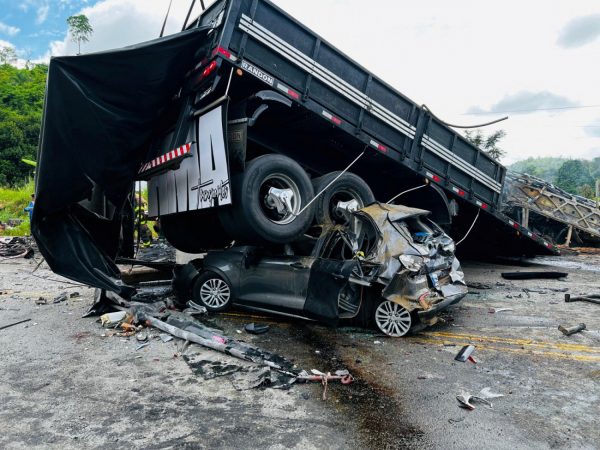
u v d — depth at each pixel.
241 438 2.88
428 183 8.41
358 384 3.81
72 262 5.87
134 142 5.98
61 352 4.53
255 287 6.09
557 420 3.16
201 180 6.29
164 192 7.56
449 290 5.55
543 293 8.11
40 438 2.86
